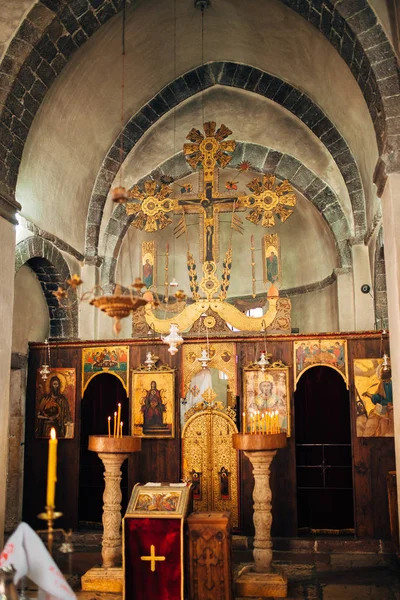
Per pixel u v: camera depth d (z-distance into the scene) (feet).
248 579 26.08
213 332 35.86
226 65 43.75
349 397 35.04
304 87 41.50
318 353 35.42
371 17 27.86
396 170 27.96
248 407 35.35
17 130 31.07
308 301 52.75
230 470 35.32
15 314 37.86
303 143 45.16
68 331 42.32
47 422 37.58
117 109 42.70
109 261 46.24
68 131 39.32
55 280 40.96
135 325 36.86
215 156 34.83
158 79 43.37
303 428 38.58
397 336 27.55
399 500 27.66
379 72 27.96
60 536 35.94
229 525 25.26
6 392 30.12
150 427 36.09
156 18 37.45
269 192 34.14
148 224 34.94
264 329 35.22
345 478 38.29
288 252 54.85
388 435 34.24
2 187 30.48
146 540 24.91
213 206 34.63
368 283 42.73
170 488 26.32
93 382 40.16
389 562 31.17
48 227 39.19
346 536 34.91
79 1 29.91
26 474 37.29
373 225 38.42
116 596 26.03
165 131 46.39
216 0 37.35
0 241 30.14
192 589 24.72
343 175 42.57
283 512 34.63
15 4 29.43
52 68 31.42
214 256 35.37
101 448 27.58
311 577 28.71
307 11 30.14
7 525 36.88
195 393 36.58
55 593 13.69
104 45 36.32
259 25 38.04
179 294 22.56
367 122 35.24
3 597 13.43
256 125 45.85
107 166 44.78
